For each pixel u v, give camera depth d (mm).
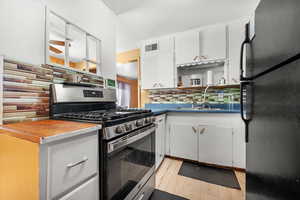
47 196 567
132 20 2174
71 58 1582
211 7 1874
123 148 1000
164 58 2637
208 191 1484
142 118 1251
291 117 520
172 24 2279
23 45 989
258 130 833
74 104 1289
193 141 2080
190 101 2721
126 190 1021
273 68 657
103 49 1791
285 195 554
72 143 667
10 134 672
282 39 568
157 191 1485
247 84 1025
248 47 1009
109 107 1707
